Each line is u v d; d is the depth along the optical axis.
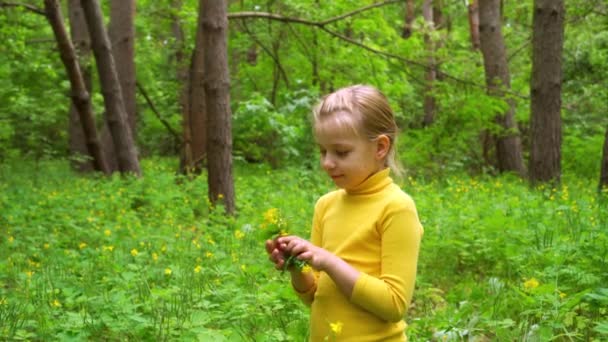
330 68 13.95
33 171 14.20
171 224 7.27
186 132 13.26
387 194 2.07
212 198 8.45
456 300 4.43
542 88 10.43
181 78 19.58
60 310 3.94
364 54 13.49
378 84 13.92
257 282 4.70
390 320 1.99
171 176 11.17
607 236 5.07
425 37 17.84
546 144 10.41
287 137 12.51
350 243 2.07
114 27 14.42
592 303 3.81
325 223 2.19
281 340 3.48
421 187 10.02
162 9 16.22
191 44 16.05
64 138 21.95
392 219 2.01
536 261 4.80
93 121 12.35
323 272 2.17
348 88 2.12
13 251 6.15
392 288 1.96
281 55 15.05
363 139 2.03
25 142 20.22
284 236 2.07
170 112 22.02
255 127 13.14
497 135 13.72
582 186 10.71
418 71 15.52
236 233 5.67
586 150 15.06
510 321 3.59
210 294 4.22
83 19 14.90
